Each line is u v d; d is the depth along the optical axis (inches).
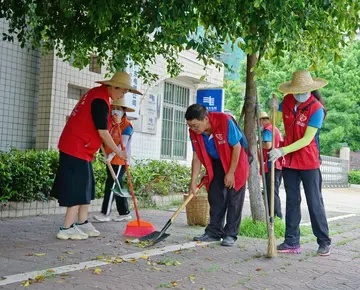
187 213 274.2
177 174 420.8
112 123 259.4
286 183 206.5
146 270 163.0
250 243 223.0
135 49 282.5
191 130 215.6
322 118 201.0
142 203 360.5
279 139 287.1
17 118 363.9
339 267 180.7
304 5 200.8
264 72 226.1
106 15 183.2
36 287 136.6
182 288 143.3
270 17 183.3
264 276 162.2
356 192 761.0
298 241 205.3
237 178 213.3
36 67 376.5
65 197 211.9
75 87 395.9
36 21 260.8
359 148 1024.2
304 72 202.2
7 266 160.9
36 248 193.0
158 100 496.4
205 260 183.3
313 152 202.2
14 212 279.0
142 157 478.6
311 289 148.7
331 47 250.4
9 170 276.4
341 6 208.8
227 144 208.5
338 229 291.6
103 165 341.1
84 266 164.2
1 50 350.0
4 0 223.6
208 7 203.5
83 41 252.8
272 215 195.2
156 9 167.5
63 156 212.8
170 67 344.5
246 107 258.1
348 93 933.8
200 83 559.5
